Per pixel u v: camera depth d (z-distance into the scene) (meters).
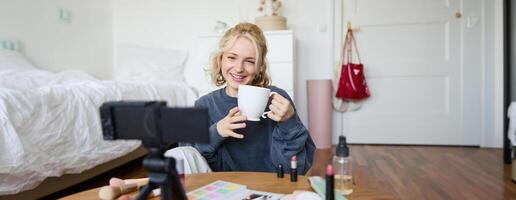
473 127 2.81
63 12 2.67
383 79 2.90
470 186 1.77
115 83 1.95
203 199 0.58
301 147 0.82
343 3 2.91
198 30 3.08
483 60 2.75
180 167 0.65
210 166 0.93
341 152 0.65
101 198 0.59
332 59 2.92
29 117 1.29
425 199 1.58
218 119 0.95
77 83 1.78
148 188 0.45
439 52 2.81
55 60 2.61
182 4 3.10
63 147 1.44
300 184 0.67
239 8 3.01
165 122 0.40
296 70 2.96
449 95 2.83
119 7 3.19
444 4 2.77
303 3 2.93
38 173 1.30
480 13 2.74
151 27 3.15
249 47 0.88
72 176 1.63
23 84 1.67
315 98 2.79
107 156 1.71
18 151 1.20
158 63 3.00
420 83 2.86
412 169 2.11
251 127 0.93
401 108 2.90
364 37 2.90
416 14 2.81
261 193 0.61
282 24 2.69
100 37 3.07
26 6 2.37
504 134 2.27
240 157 0.94
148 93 2.20
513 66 2.23
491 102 2.77
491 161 2.30
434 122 2.86
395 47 2.87
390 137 2.92
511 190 1.70
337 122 2.98
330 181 0.47
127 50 3.04
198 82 2.81
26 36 2.37
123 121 0.41
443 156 2.47
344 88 2.82
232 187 0.64
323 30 2.92
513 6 2.30
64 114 1.47
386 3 2.85
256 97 0.72
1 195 1.18
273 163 0.88
